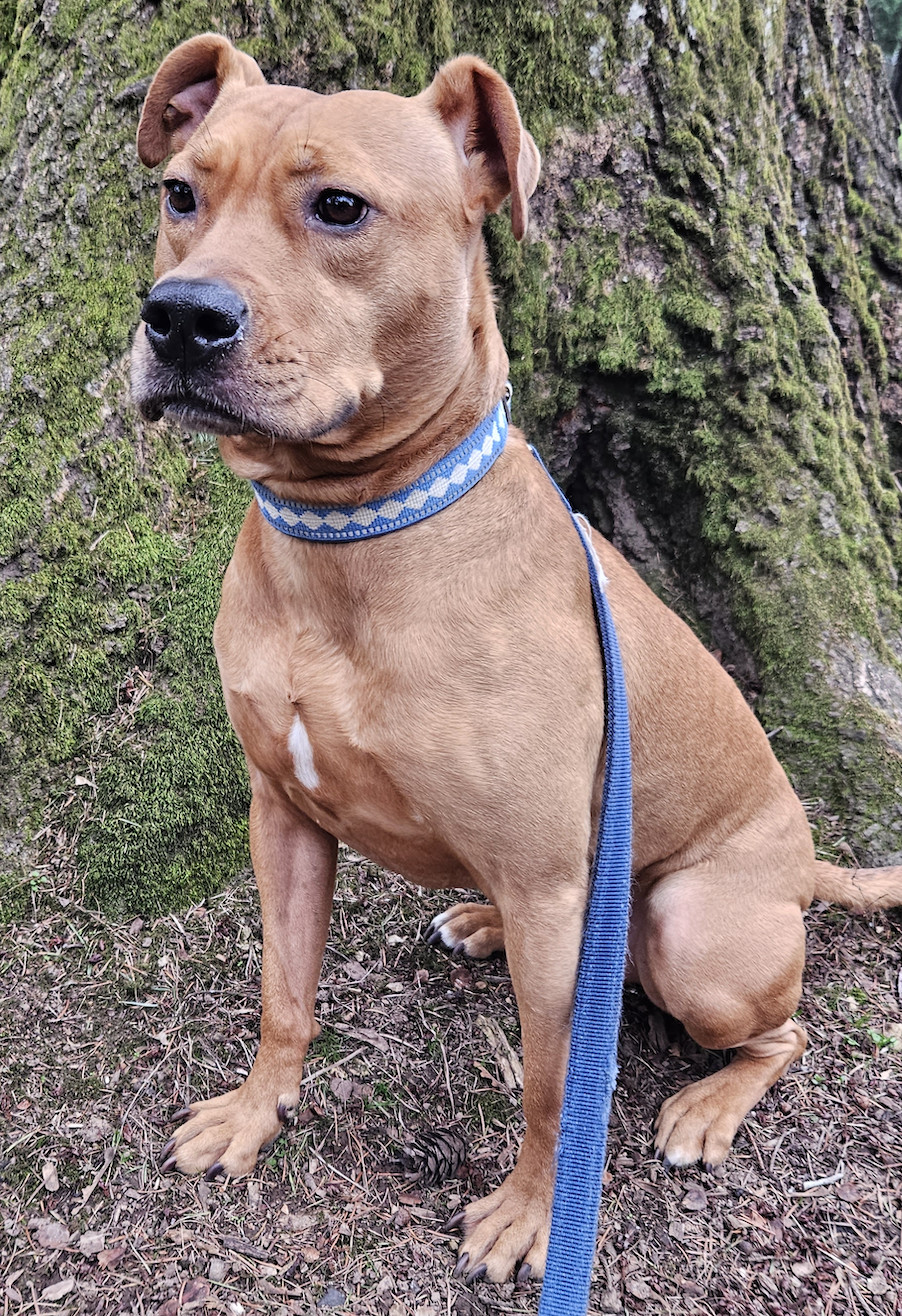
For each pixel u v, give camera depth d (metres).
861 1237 0.63
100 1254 0.55
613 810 0.56
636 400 1.03
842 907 0.88
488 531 0.54
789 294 1.05
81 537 0.78
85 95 0.78
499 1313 0.55
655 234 0.98
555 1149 0.60
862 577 1.03
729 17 1.00
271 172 0.47
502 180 0.55
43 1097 0.62
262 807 0.64
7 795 0.75
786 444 1.03
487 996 0.75
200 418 0.46
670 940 0.70
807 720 0.98
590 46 0.92
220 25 0.78
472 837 0.55
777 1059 0.72
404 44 0.83
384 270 0.48
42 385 0.78
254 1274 0.55
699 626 1.08
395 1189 0.61
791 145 1.12
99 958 0.71
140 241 0.80
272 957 0.62
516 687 0.53
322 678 0.54
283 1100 0.62
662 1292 0.58
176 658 0.79
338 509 0.52
